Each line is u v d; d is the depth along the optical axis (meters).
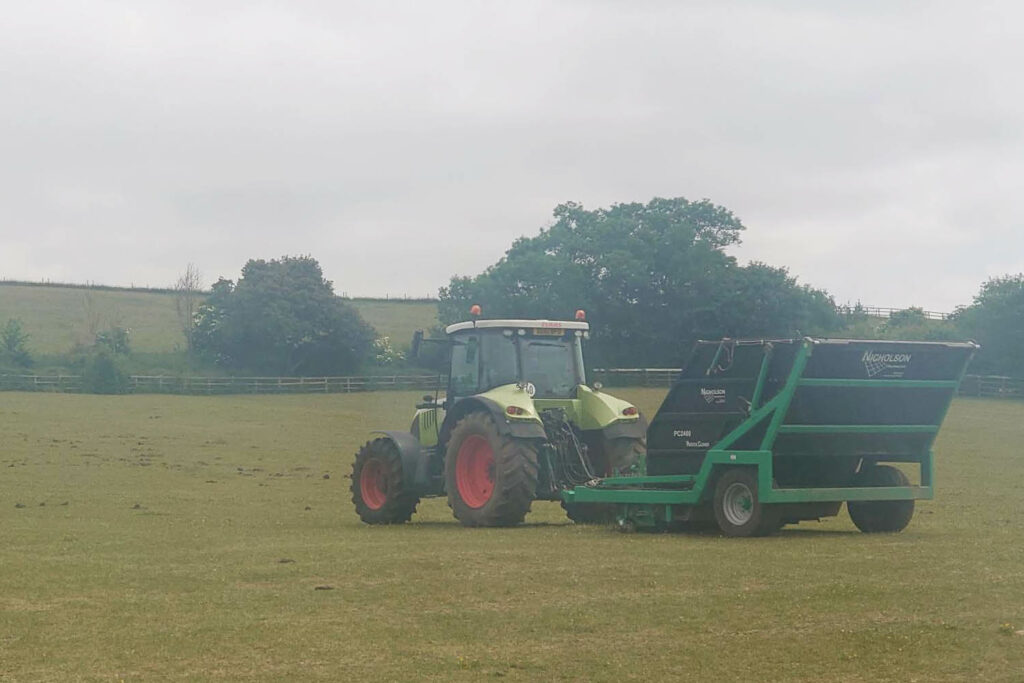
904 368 13.32
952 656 7.43
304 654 7.71
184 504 19.36
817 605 8.95
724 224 71.12
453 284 68.88
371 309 94.94
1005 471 26.53
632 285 66.25
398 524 16.22
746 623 8.42
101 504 19.20
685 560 11.22
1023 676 7.01
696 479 13.54
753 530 12.95
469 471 15.49
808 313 66.69
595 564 11.04
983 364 62.53
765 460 12.82
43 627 8.52
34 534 14.44
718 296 66.25
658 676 7.11
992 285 63.28
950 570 10.48
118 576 10.74
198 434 38.22
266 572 10.88
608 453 15.63
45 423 41.00
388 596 9.61
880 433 13.56
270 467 28.11
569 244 68.31
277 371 72.75
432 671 7.27
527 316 66.38
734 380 13.43
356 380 67.06
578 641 7.98
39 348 74.75
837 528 14.91
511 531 14.37
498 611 8.95
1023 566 10.70
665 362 68.00
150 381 63.28
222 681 7.08
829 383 12.95
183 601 9.48
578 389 16.22
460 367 16.69
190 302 78.25
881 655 7.49
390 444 16.36
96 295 93.25
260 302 71.44
